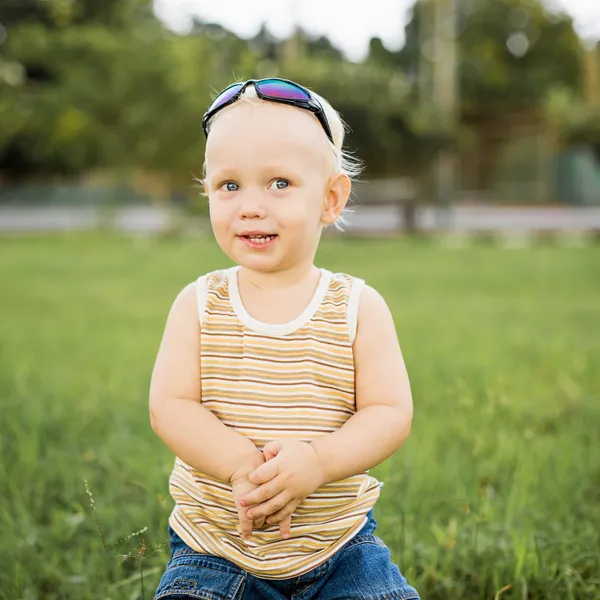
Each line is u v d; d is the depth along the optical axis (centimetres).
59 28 2302
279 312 184
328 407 180
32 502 303
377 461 177
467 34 4222
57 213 2527
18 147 2156
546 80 4119
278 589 178
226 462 173
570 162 3094
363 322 185
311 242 182
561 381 488
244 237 177
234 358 182
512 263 1299
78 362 538
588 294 948
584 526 281
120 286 991
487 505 277
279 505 167
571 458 341
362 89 2091
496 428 379
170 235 1870
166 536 261
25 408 402
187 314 188
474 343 615
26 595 240
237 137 176
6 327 690
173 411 180
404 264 1272
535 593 241
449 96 2359
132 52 1986
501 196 3194
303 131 177
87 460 337
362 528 184
